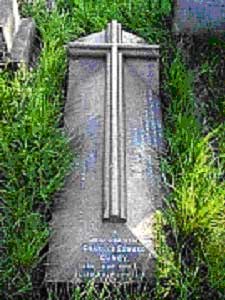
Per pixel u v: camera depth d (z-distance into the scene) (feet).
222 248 15.10
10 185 16.26
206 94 20.03
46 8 22.04
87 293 13.94
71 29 21.03
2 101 17.98
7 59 19.44
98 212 15.26
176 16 21.07
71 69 18.79
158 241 14.89
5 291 14.58
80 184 16.01
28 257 14.60
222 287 14.51
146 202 15.70
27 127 17.24
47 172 16.39
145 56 18.89
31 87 18.58
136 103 17.94
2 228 15.43
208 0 20.47
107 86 17.61
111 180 15.30
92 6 21.76
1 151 16.76
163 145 17.30
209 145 17.57
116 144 16.05
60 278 14.55
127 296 14.25
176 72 19.40
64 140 16.92
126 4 21.75
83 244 14.75
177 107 18.60
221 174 16.85
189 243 15.57
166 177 16.67
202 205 15.42
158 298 14.38
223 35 21.49
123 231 14.87
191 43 21.52
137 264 14.64
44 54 19.57
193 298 14.60
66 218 15.39
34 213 15.49
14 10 19.88
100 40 19.47
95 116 17.49
